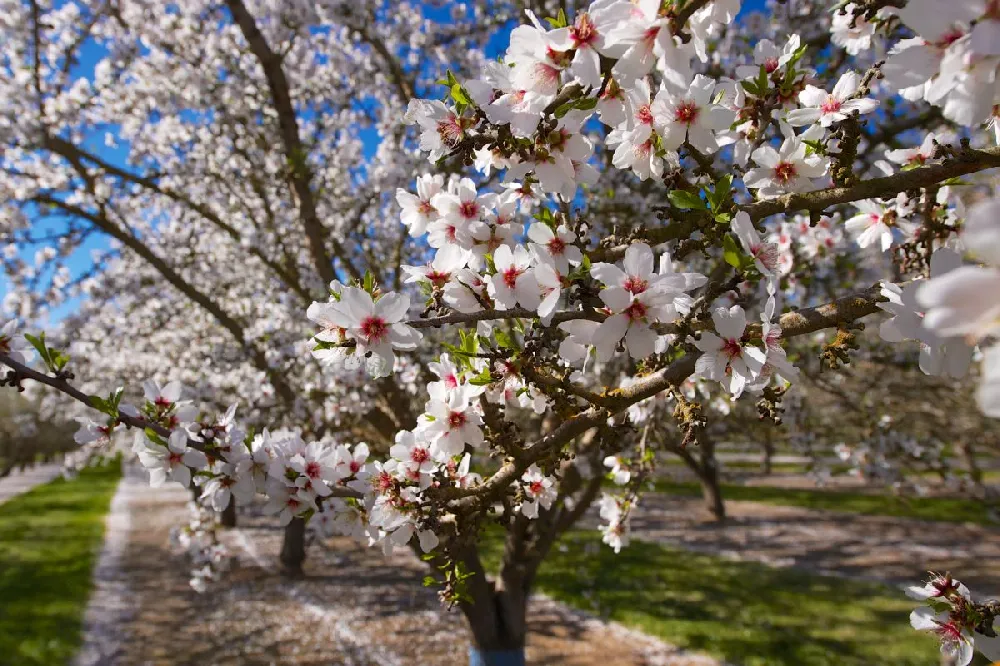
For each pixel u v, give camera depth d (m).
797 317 1.43
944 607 1.82
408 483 1.89
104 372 11.55
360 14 6.29
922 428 7.38
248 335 7.16
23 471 33.59
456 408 1.75
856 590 9.58
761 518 15.85
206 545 7.04
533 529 5.61
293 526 11.27
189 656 7.73
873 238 2.04
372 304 1.46
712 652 7.52
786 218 3.86
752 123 1.72
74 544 13.76
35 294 7.30
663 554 12.11
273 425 6.41
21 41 6.24
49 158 6.70
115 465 34.12
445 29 7.13
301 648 7.96
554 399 1.66
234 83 6.80
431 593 10.16
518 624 5.48
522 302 1.47
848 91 1.50
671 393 1.63
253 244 6.57
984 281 0.49
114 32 6.93
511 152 1.47
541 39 1.24
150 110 7.45
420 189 1.75
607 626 8.53
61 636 8.23
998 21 0.72
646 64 1.22
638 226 1.53
